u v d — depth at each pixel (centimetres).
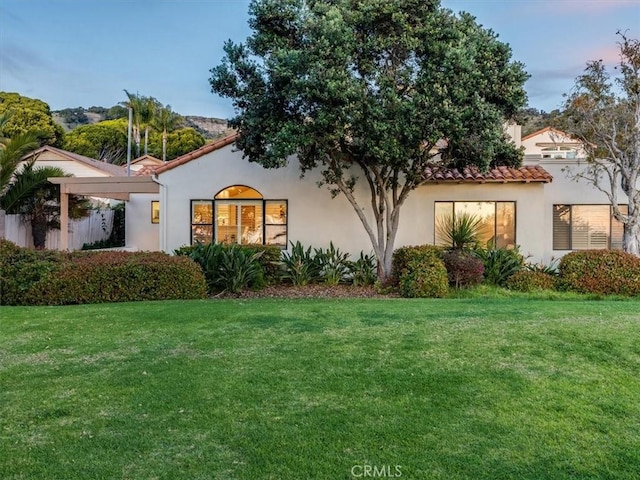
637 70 1396
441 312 864
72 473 339
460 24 1196
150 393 482
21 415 434
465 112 1103
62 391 490
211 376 528
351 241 1578
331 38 1105
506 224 1585
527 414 432
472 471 341
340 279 1477
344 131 1175
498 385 498
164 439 388
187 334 710
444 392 480
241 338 683
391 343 648
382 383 504
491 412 436
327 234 1579
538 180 1542
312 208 1580
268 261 1445
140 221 2258
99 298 1072
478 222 1576
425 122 1119
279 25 1218
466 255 1359
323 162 1377
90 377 530
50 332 730
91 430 404
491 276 1357
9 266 1050
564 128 1526
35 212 1916
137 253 1198
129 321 798
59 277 1053
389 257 1420
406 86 1174
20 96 4491
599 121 1429
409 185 1386
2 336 707
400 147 1160
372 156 1254
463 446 376
